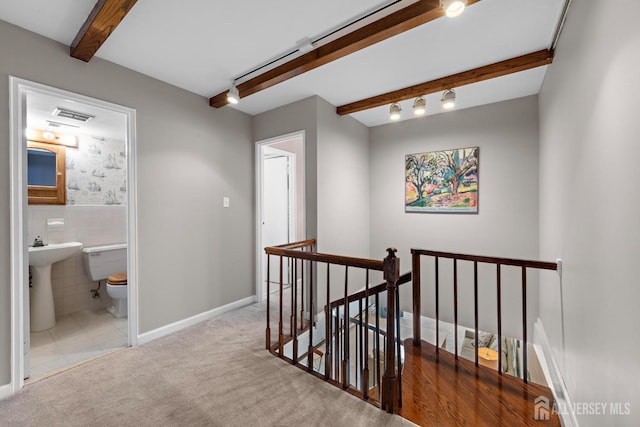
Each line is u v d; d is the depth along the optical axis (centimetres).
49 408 163
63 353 229
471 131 327
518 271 305
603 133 118
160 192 257
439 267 347
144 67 237
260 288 351
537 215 293
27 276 189
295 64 225
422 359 212
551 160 224
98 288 343
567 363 175
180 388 182
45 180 308
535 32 192
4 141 174
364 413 159
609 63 111
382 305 383
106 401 169
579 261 153
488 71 234
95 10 163
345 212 347
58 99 213
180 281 273
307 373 199
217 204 308
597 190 126
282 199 448
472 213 327
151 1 162
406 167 372
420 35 195
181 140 274
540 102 276
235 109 329
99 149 347
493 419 153
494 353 285
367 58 225
